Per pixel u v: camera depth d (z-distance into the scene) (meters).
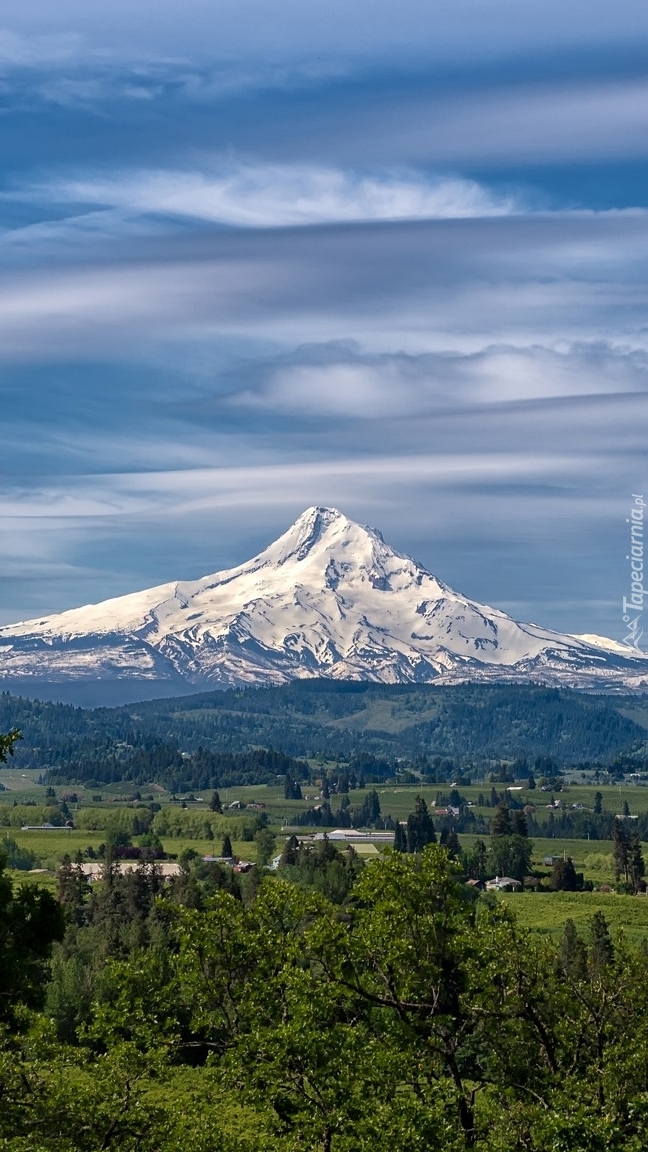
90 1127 58.12
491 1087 61.25
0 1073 57.97
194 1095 62.16
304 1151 55.44
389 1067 57.53
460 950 60.81
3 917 55.06
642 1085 59.00
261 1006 60.44
